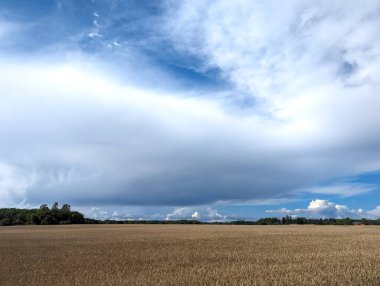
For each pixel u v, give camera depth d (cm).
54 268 2044
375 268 1956
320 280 1622
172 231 6350
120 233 5747
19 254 2753
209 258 2431
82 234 5522
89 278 1708
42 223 13325
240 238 4322
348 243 3588
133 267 2052
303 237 4484
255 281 1588
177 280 1619
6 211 14800
